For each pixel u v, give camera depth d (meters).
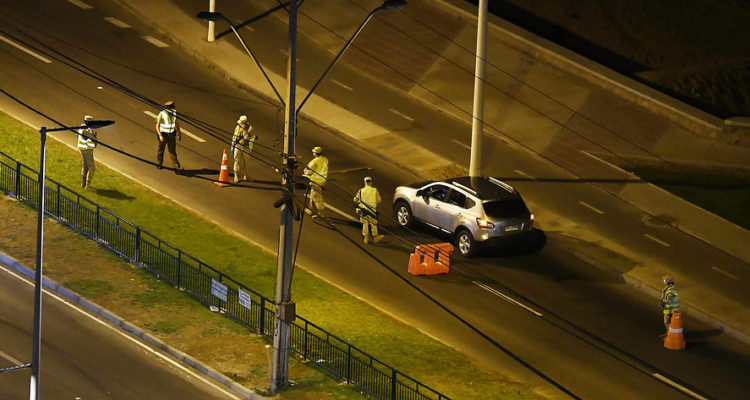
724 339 76.38
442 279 79.75
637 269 83.06
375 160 95.31
